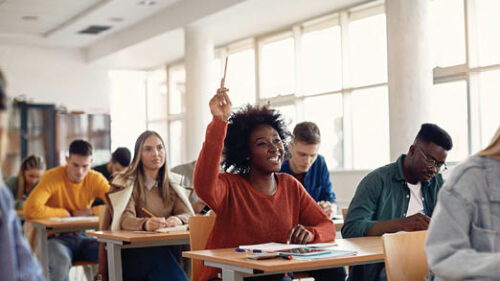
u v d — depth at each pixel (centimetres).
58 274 438
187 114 936
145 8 940
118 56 1150
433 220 166
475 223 162
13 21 1014
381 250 240
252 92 1019
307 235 264
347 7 827
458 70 695
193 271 291
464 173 165
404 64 661
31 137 1097
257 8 824
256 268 205
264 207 267
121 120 1295
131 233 345
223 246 263
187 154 941
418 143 300
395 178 307
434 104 727
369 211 304
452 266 154
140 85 1316
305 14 866
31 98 1166
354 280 302
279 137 274
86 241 465
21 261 117
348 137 844
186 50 930
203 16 868
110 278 339
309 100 909
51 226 432
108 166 592
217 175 254
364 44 820
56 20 1019
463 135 696
